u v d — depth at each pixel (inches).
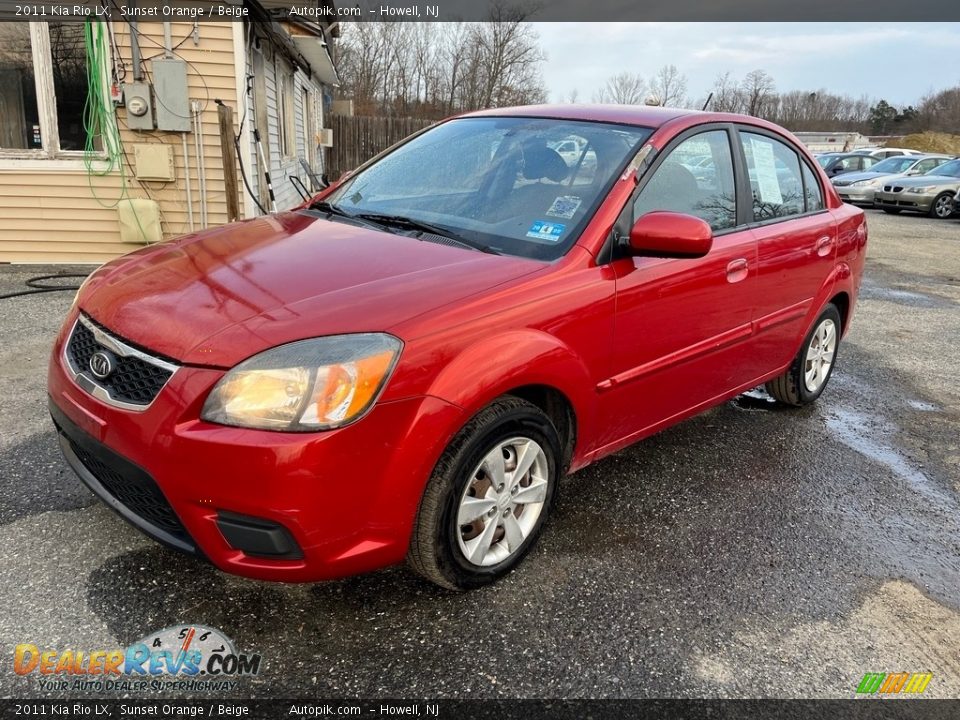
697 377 135.7
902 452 163.6
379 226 120.8
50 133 299.1
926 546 125.1
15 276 281.9
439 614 97.7
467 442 92.7
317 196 144.9
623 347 114.6
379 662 89.0
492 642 93.3
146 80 300.4
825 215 171.0
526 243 111.7
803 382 177.8
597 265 110.2
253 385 81.6
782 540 122.7
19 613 92.8
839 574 114.3
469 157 134.8
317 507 82.2
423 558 95.0
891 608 107.2
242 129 314.3
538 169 124.8
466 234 115.5
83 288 110.6
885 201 748.0
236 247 113.1
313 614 96.2
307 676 86.3
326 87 941.2
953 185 716.7
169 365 84.8
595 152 124.0
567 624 97.6
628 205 116.0
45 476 125.7
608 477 140.3
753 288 142.2
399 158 145.8
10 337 200.5
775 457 155.3
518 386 97.1
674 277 121.0
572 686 87.4
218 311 89.7
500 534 105.2
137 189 313.1
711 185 135.8
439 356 88.8
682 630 98.3
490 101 1697.8
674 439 160.9
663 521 125.6
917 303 328.2
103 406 88.8
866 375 217.6
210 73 307.7
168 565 103.5
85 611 94.1
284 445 79.8
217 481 80.9
